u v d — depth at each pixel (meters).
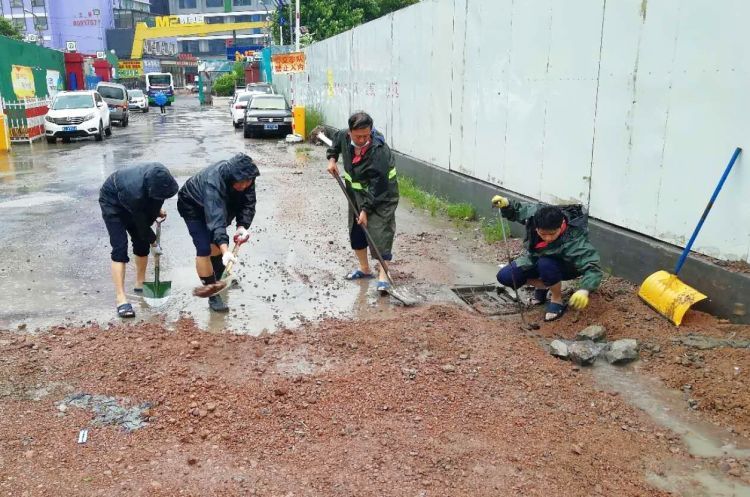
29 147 19.75
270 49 42.62
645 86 5.68
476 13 8.91
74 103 21.95
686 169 5.28
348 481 3.29
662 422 3.91
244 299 6.04
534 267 5.53
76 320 5.50
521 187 7.93
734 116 4.80
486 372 4.47
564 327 5.24
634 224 5.93
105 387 4.26
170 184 5.40
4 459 3.44
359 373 4.44
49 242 8.04
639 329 4.95
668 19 5.37
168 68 84.38
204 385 4.28
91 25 71.94
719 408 4.00
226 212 5.29
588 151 6.53
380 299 6.04
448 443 3.64
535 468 3.43
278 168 14.75
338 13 34.94
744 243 4.80
